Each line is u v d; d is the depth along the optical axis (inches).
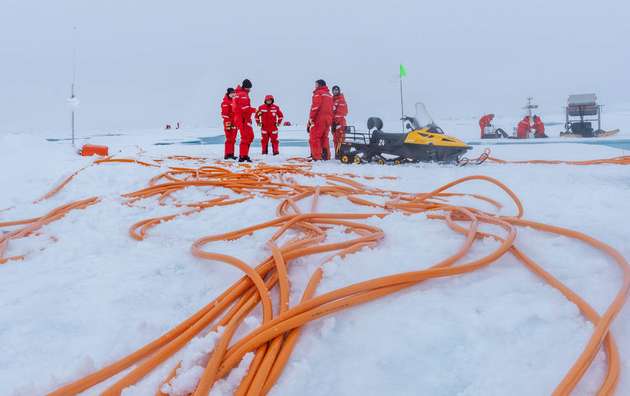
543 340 53.6
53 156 282.4
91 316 66.3
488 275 74.5
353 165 296.0
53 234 115.2
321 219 111.0
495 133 630.5
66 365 53.5
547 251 85.6
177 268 86.3
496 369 48.9
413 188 183.2
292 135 940.0
